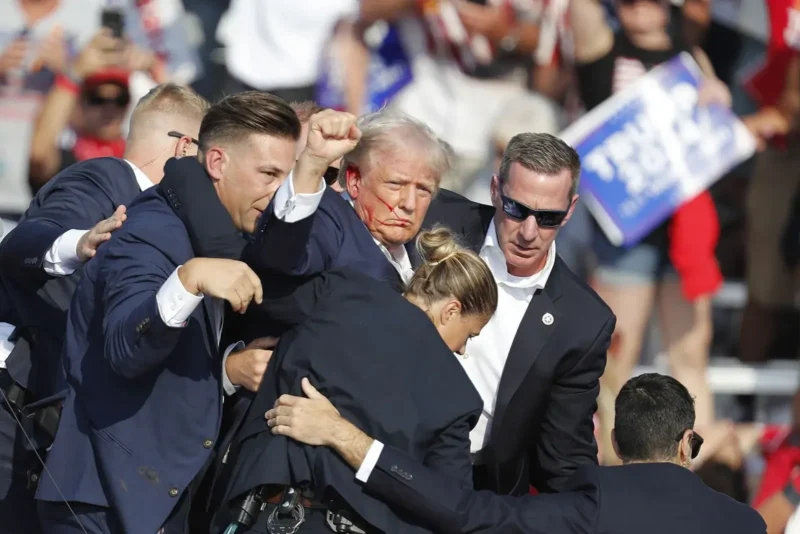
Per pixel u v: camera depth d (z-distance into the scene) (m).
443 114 21.53
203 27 21.44
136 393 10.79
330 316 11.09
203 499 12.37
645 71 21.70
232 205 10.84
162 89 13.57
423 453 10.88
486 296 11.45
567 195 12.74
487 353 13.31
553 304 13.16
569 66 21.69
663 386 12.42
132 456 10.73
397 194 12.01
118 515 10.66
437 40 21.34
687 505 11.61
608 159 21.77
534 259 12.88
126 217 11.05
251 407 11.36
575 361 13.16
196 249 10.78
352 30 21.27
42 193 12.77
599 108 21.67
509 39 21.39
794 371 24.00
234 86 21.53
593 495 11.58
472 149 21.59
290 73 21.31
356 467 10.59
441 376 10.94
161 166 13.23
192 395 10.84
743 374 23.89
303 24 21.14
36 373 12.53
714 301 24.39
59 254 11.53
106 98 21.14
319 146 10.18
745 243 23.91
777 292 23.69
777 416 24.06
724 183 23.66
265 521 10.81
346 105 21.41
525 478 13.96
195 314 10.85
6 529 12.61
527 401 13.16
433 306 11.42
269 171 10.70
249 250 10.70
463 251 11.59
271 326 11.77
